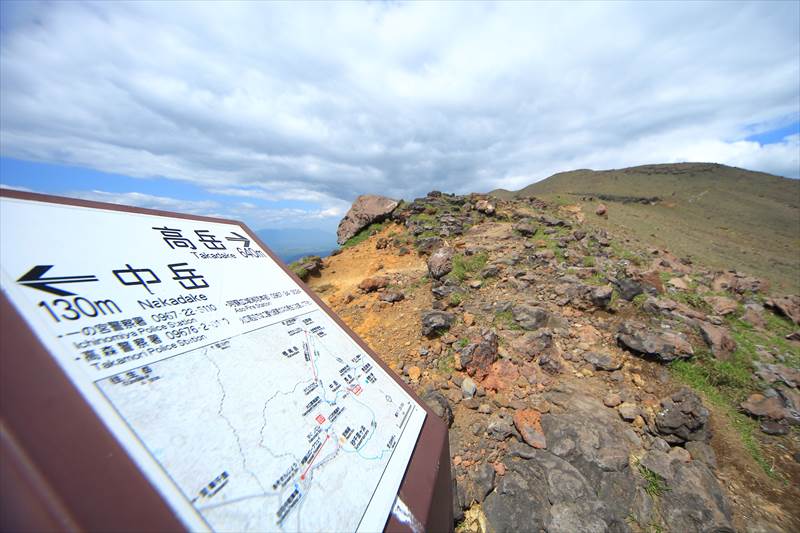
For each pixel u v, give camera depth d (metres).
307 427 1.66
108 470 1.08
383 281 9.36
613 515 2.88
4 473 0.96
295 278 2.62
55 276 1.39
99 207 1.76
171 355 1.50
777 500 3.09
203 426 1.36
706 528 2.79
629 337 5.19
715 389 4.46
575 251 10.07
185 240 2.10
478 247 10.71
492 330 5.36
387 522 1.54
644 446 3.63
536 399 4.28
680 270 9.98
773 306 7.28
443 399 4.13
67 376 1.19
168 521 1.08
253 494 1.29
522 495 3.06
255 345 1.86
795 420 3.81
